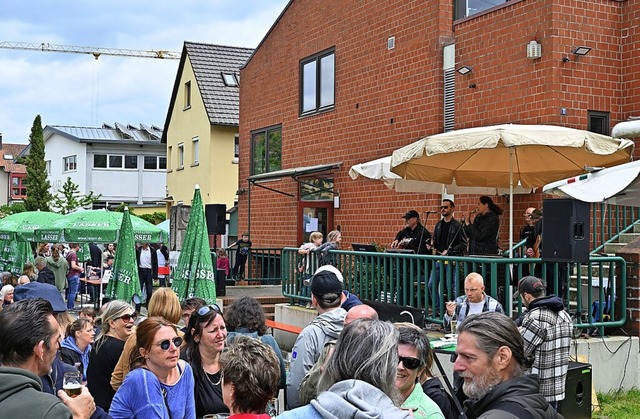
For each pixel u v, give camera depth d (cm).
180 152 3416
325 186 1791
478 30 1329
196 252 1027
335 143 1755
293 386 521
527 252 1013
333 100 1775
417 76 1473
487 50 1308
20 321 308
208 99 3080
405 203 1505
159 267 1955
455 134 912
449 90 1405
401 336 372
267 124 2086
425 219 1446
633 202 775
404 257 966
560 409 677
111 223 1566
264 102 2105
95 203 4622
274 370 346
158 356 424
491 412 283
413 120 1485
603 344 848
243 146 2227
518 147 991
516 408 285
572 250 759
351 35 1694
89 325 634
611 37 1227
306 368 519
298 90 1923
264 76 2105
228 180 3083
